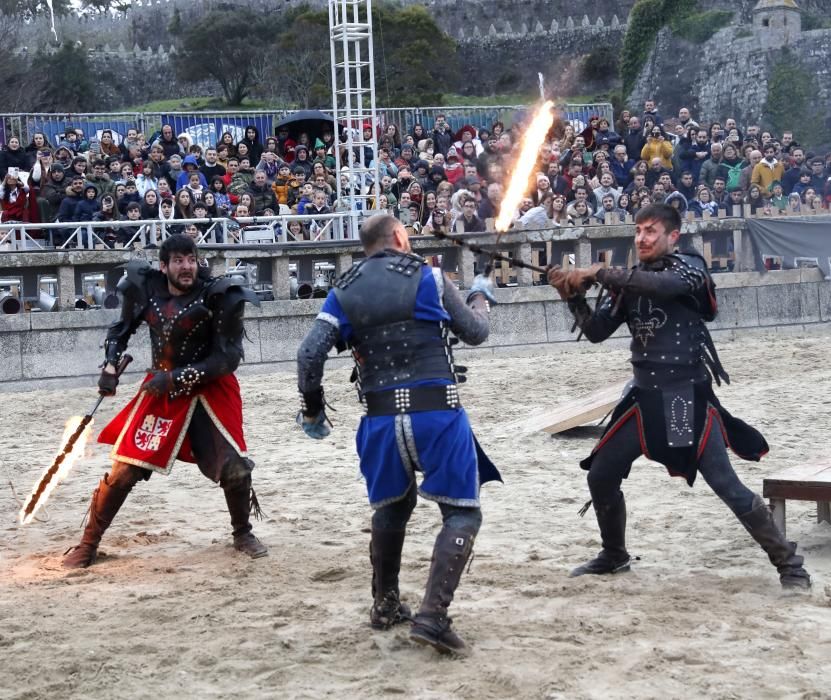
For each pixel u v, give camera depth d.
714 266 17.88
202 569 5.65
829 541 5.84
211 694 3.97
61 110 46.22
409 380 4.33
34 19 47.84
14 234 15.19
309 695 3.93
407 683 4.02
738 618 4.62
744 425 5.09
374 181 16.78
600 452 5.18
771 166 19.67
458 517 4.32
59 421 11.57
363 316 4.38
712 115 44.56
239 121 24.08
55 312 14.37
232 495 5.89
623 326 17.03
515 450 8.81
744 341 16.95
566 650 4.29
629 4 51.81
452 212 16.80
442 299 4.43
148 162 16.75
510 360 15.46
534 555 5.71
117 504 5.83
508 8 51.44
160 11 51.41
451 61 47.06
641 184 18.73
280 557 5.84
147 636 4.57
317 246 15.54
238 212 16.42
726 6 45.59
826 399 10.65
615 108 47.25
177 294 5.73
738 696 3.82
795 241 17.97
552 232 16.80
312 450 9.23
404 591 5.12
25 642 4.54
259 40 48.72
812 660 4.14
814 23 44.50
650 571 5.40
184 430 5.76
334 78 16.92
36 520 7.02
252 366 15.12
